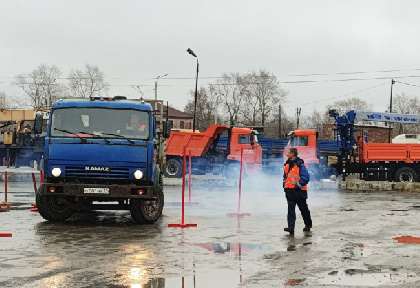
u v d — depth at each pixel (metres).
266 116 99.75
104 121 12.77
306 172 11.71
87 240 10.35
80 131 12.65
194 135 33.22
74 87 97.50
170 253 9.06
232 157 32.94
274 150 38.94
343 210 17.12
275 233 11.68
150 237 10.84
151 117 12.95
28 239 10.38
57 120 12.72
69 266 7.86
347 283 6.94
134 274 7.39
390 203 20.19
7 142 37.91
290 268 7.90
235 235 11.28
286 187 11.73
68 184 12.29
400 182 30.69
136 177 12.52
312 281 7.05
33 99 98.62
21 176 31.75
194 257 8.73
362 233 11.77
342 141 34.16
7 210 15.52
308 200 21.56
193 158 33.34
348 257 8.81
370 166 33.28
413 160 32.56
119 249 9.38
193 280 7.10
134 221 13.64
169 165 33.38
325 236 11.28
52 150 12.45
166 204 18.67
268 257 8.78
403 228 12.64
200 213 15.71
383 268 7.92
